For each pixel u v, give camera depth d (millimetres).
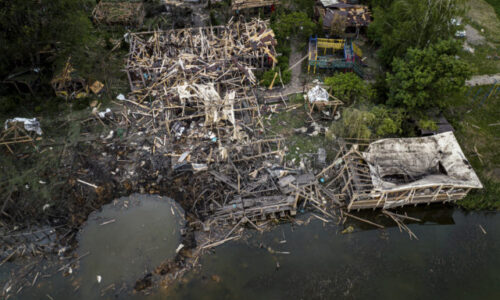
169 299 28438
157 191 34656
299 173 35781
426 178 33375
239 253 31125
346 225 33250
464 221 33969
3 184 34531
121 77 45062
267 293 29016
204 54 45125
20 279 29500
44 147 37781
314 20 54688
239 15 53219
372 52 49750
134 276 29641
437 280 30047
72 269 30031
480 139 39375
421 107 38250
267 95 43812
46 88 42625
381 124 37844
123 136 38781
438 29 38938
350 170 34500
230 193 34062
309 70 46750
